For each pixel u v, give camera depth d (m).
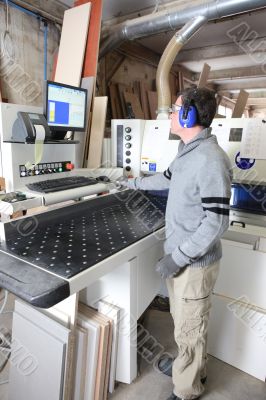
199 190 1.10
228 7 2.26
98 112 2.29
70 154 1.86
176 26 2.61
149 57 4.31
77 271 0.86
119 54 3.80
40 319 1.32
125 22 2.89
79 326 1.34
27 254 0.97
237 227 1.75
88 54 2.42
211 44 4.07
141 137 2.19
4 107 1.48
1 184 1.59
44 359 1.27
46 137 1.57
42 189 1.48
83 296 1.50
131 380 1.52
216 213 1.03
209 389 1.52
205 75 2.79
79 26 2.43
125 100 3.77
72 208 1.47
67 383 1.24
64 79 2.47
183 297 1.22
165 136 2.11
